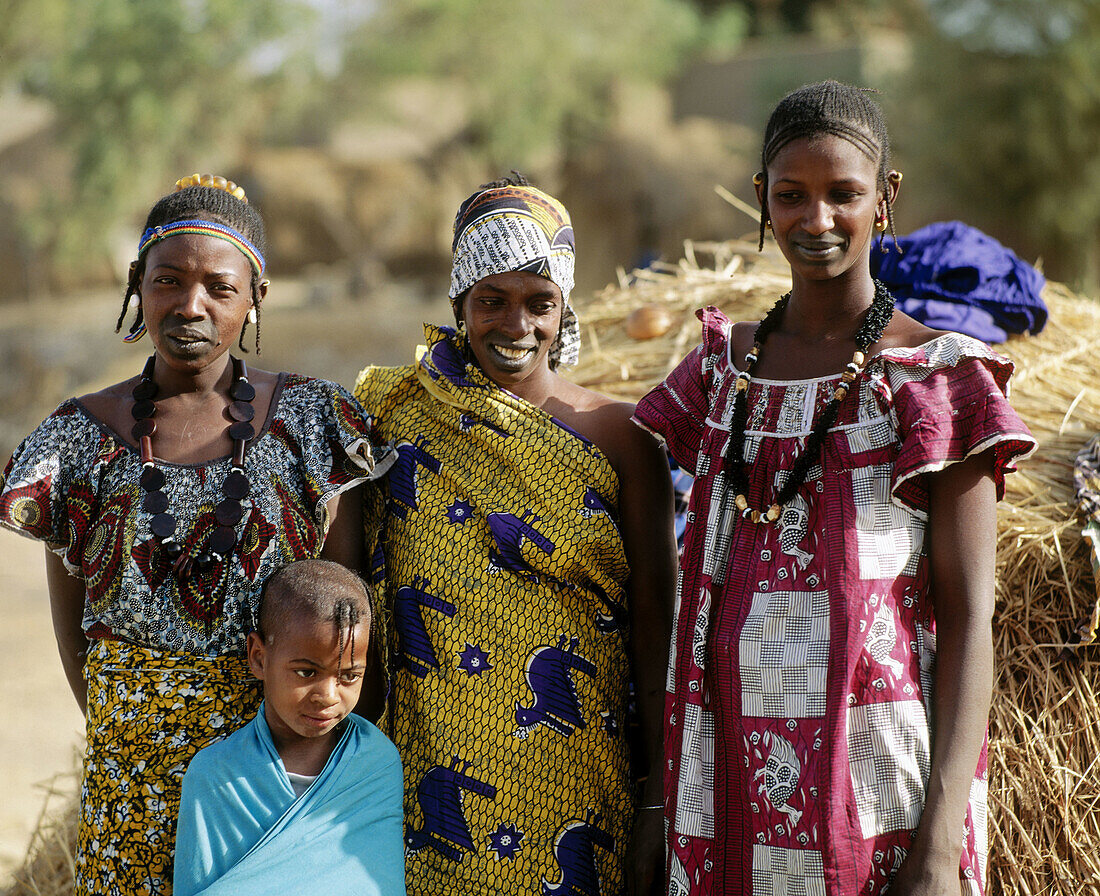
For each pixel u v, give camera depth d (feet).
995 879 9.06
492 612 8.29
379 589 8.63
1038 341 11.82
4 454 43.14
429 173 82.89
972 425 6.94
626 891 8.50
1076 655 9.41
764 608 7.28
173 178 70.28
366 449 8.33
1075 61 54.13
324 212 81.20
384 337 55.42
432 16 69.36
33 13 64.69
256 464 8.18
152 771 7.90
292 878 7.57
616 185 69.92
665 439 8.30
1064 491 10.01
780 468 7.41
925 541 7.26
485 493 8.45
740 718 7.30
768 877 7.18
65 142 69.00
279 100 69.77
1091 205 54.85
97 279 76.84
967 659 6.98
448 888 8.11
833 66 71.56
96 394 8.46
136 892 7.90
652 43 73.41
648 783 8.59
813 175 7.18
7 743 18.84
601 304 14.33
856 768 6.98
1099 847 8.91
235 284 8.19
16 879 11.87
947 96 56.90
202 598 7.97
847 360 7.47
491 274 8.37
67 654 8.74
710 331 8.27
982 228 57.77
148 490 7.98
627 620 8.88
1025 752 9.20
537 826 8.14
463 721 8.21
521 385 8.78
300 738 7.93
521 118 70.03
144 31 64.80
